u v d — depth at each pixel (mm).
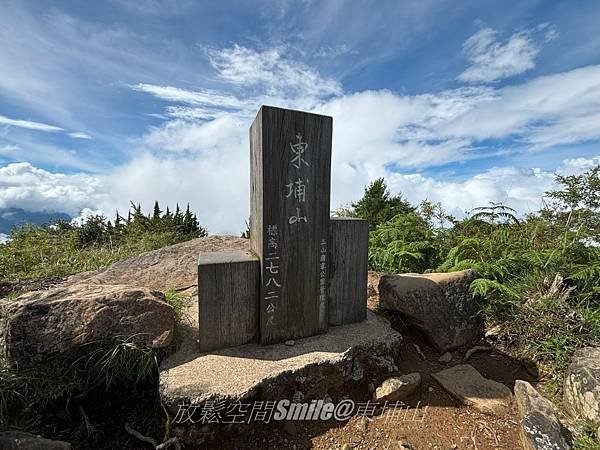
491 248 4020
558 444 1904
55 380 2223
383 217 8953
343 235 3021
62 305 2330
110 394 2445
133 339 2361
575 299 3082
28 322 2209
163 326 2475
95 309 2350
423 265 4598
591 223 4137
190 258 5070
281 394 2314
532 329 2918
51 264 5449
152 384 2498
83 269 5258
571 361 2523
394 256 4527
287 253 2705
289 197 2668
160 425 2238
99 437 2219
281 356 2531
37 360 2178
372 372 2713
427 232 4965
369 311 3488
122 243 7570
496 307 3281
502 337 3141
